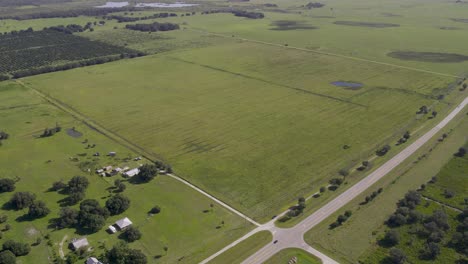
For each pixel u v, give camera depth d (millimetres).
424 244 111062
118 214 122562
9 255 99562
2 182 133000
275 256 106062
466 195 134250
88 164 150875
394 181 142125
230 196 133250
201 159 156375
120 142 169875
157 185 138625
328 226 118375
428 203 129625
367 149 166000
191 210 125438
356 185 139750
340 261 104750
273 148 165250
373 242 111812
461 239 111375
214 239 112562
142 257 101250
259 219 121562
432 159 157750
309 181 142625
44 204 122812
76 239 110500
